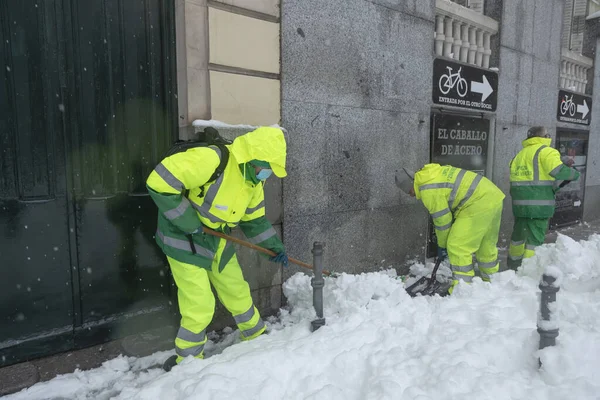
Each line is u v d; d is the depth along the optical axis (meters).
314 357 2.64
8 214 2.86
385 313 3.23
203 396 2.24
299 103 4.21
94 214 3.20
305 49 4.22
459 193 4.20
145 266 3.48
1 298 2.88
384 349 2.73
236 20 3.66
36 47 2.88
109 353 3.21
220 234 2.92
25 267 2.95
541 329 2.47
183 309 2.84
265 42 3.88
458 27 6.29
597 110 9.95
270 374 2.47
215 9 3.52
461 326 2.98
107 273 3.30
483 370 2.38
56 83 2.97
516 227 5.43
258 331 3.26
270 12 3.90
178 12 3.37
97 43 3.11
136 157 3.36
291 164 4.19
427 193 4.25
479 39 6.75
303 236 4.36
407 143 5.45
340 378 2.49
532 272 4.39
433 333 2.93
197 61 3.45
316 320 3.18
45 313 3.05
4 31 2.75
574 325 2.78
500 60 6.92
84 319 3.23
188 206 2.67
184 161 2.57
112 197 3.27
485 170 6.99
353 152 4.79
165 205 2.57
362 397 2.32
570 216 9.43
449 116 6.13
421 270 5.51
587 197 9.99
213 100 3.56
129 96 3.29
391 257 5.43
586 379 2.23
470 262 4.29
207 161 2.61
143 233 3.45
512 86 7.21
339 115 4.59
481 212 4.18
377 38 4.93
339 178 4.67
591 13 9.83
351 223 4.86
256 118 3.88
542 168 5.07
